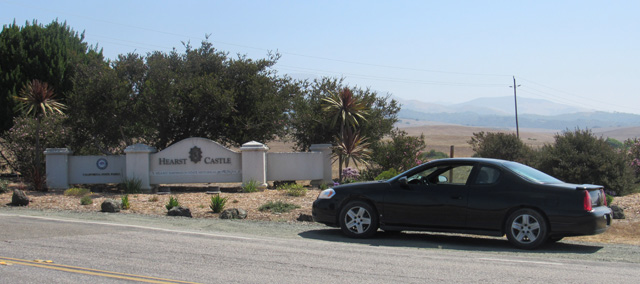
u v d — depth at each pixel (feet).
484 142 75.15
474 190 29.84
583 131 63.05
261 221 39.88
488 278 21.44
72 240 29.40
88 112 64.39
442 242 31.40
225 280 20.65
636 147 75.87
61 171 60.70
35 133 68.64
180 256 25.29
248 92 70.28
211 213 43.16
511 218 28.84
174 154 61.05
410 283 20.54
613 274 22.47
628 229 36.27
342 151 64.59
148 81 63.87
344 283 20.43
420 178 32.35
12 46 81.71
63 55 85.10
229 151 61.57
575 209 27.43
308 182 74.59
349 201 32.65
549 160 61.82
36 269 22.11
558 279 21.42
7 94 79.66
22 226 34.42
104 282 20.07
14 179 72.49
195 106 66.33
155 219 40.06
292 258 25.11
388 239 32.19
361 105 69.82
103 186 66.90
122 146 74.02
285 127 74.84
